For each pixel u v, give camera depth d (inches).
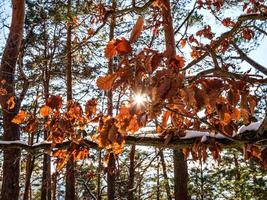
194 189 464.4
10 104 209.5
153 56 72.7
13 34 357.4
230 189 410.6
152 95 71.6
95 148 150.3
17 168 330.0
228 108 88.7
